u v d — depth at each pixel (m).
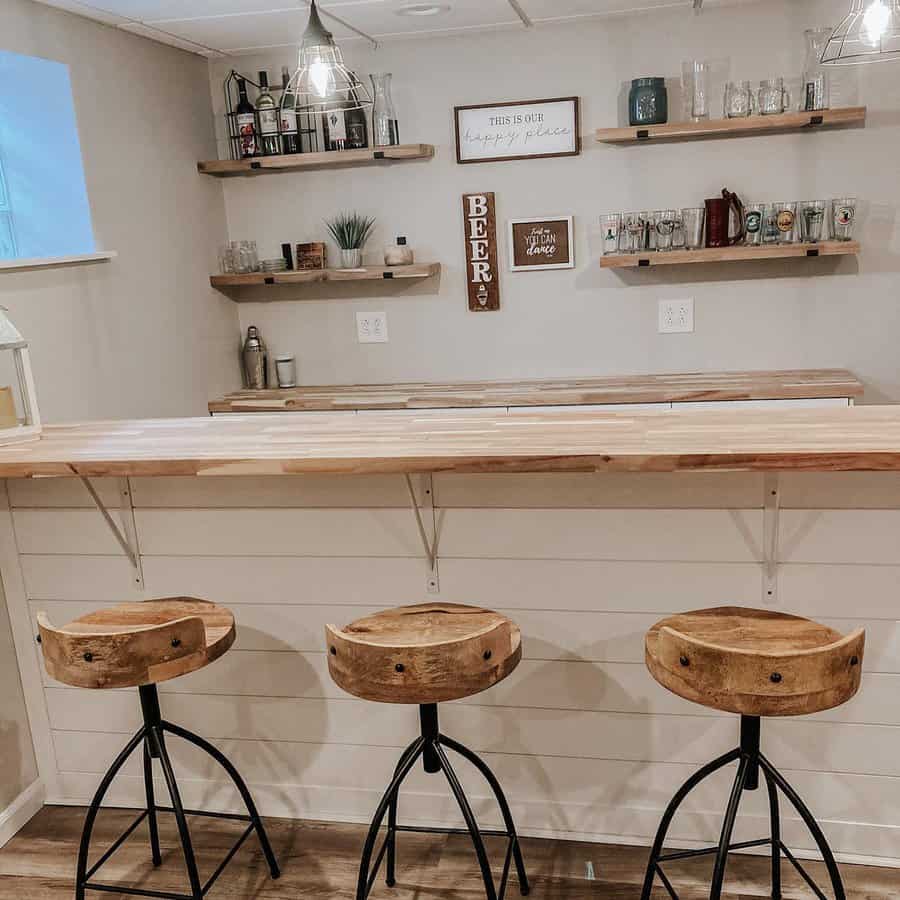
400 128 3.81
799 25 3.44
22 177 2.97
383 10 3.13
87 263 3.09
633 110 3.51
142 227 3.41
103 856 2.32
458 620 2.04
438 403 3.58
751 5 3.46
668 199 3.67
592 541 2.24
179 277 3.65
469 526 2.29
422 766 2.47
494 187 3.78
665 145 3.62
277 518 2.38
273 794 2.58
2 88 2.88
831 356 3.69
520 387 3.74
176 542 2.46
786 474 2.11
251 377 4.09
